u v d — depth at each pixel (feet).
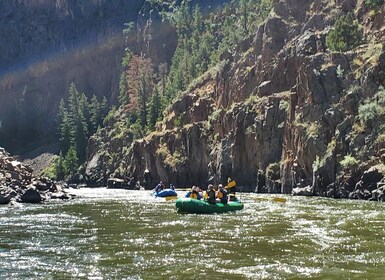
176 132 278.05
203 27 482.28
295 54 205.57
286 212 96.43
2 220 87.35
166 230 71.56
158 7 582.76
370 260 49.19
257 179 196.85
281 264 47.78
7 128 612.29
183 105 300.61
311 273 44.11
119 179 324.60
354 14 207.10
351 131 152.66
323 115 165.27
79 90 634.02
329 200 132.46
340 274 43.70
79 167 402.11
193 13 514.27
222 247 56.80
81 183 377.71
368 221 79.56
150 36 534.78
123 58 540.93
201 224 78.13
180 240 62.13
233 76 258.37
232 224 77.51
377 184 131.44
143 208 113.80
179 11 533.14
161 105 362.33
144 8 582.35
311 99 172.35
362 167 141.38
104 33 636.89
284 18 246.06
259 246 57.11
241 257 51.13
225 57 299.79
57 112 633.61
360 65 167.43
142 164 298.15
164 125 309.42
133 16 632.79
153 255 52.85
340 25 188.34
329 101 166.91
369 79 156.56
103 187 353.31
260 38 252.21
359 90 159.84
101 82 625.41
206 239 62.49
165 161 272.92
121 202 138.21
